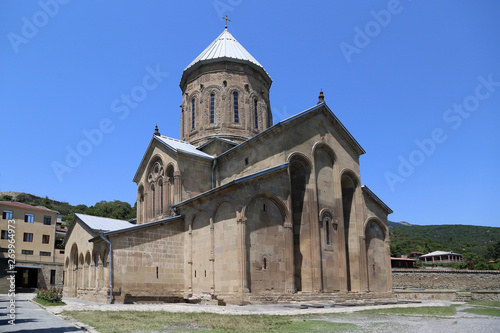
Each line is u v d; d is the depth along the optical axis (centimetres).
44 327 1327
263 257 2302
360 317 1664
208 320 1473
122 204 9881
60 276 5397
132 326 1325
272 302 2194
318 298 2422
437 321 1540
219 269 2330
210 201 2475
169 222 2633
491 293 3078
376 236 3284
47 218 5859
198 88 3688
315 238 2586
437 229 18062
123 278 2377
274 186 2434
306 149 2734
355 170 3136
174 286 2564
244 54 3772
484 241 15375
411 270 4597
